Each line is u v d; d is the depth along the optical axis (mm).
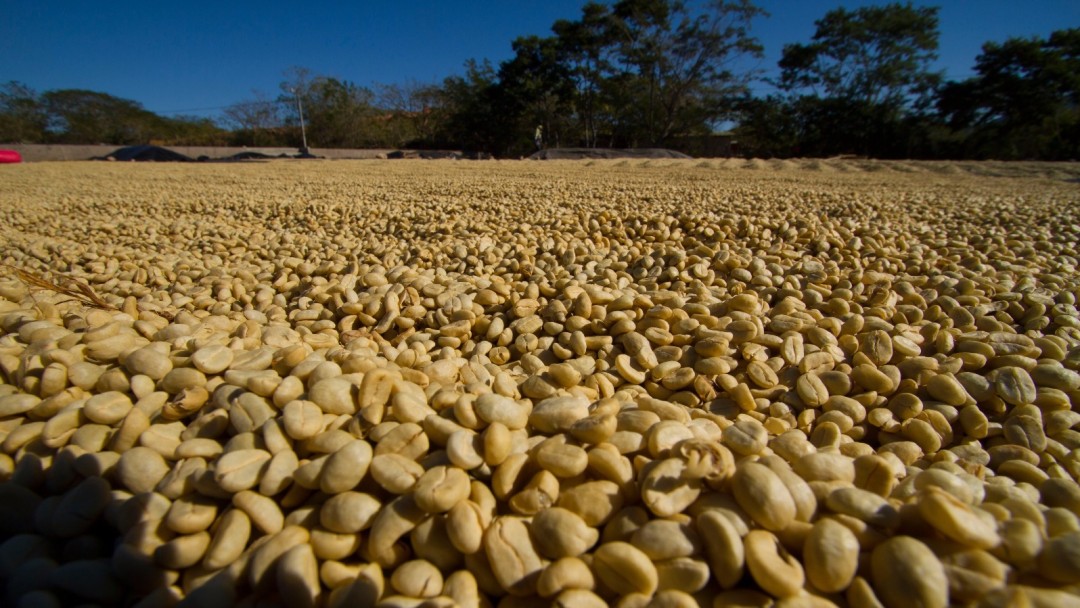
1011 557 1265
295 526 1420
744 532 1345
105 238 5965
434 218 6449
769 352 2662
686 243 4840
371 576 1294
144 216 7500
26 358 2025
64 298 3102
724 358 2555
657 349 2729
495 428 1557
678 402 2434
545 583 1243
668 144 40156
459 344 3047
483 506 1436
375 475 1462
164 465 1623
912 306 3111
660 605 1210
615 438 1637
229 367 2061
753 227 4980
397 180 12258
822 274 3789
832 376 2416
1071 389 2279
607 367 2686
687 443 1479
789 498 1357
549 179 12125
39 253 5043
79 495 1492
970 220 6270
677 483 1423
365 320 3262
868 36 32906
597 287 3252
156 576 1369
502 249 4754
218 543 1372
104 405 1799
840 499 1387
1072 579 1199
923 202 7539
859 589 1206
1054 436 2145
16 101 42781
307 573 1297
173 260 4836
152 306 3152
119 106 47219
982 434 2166
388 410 1805
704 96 38406
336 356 2199
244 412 1771
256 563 1316
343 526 1379
